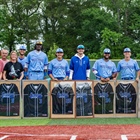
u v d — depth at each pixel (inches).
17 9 2171.5
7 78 494.6
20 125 433.7
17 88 490.6
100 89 494.6
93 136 350.3
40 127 412.8
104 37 1772.9
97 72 509.4
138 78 499.5
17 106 491.5
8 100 490.3
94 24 1961.1
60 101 491.2
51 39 2096.5
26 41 2180.1
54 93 491.2
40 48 507.2
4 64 505.4
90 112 493.4
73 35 2175.2
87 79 510.9
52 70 504.4
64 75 505.0
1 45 2161.7
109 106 495.8
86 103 493.0
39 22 2170.3
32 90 491.2
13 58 494.6
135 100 497.4
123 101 496.7
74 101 491.5
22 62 530.3
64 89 490.6
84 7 2153.1
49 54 1438.2
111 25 1929.1
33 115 492.1
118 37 1769.2
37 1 2138.3
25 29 2178.9
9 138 345.1
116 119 481.4
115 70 512.1
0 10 2110.0
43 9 2175.2
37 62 503.5
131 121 461.1
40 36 2199.8
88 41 2054.6
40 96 491.8
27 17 2174.0
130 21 1957.4
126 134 360.2
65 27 2162.9
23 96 491.2
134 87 496.7
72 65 509.4
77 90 492.1
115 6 1950.1
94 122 453.7
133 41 1927.9
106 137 344.5
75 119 483.5
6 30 2154.3
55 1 2134.6
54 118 490.9
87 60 511.2
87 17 2004.2
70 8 2164.1
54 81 491.5
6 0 2139.5
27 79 512.7
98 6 2165.4
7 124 442.9
